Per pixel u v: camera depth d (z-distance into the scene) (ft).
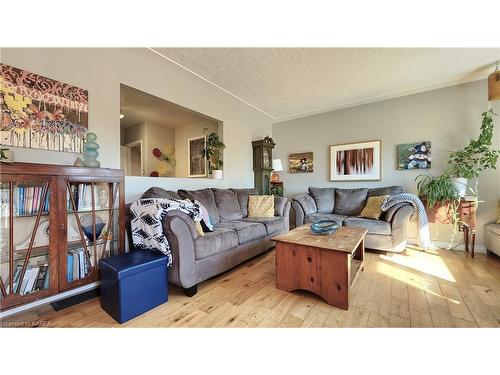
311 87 10.59
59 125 6.13
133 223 6.66
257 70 9.00
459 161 10.00
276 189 14.69
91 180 5.75
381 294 5.98
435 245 10.48
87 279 5.66
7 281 4.72
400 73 9.22
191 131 16.01
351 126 13.16
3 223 4.74
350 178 13.14
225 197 10.41
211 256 6.68
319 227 7.13
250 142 13.93
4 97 5.27
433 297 5.78
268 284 6.76
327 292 5.58
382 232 9.31
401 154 11.58
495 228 8.52
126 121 15.74
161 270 5.61
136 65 7.97
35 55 5.74
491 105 9.55
